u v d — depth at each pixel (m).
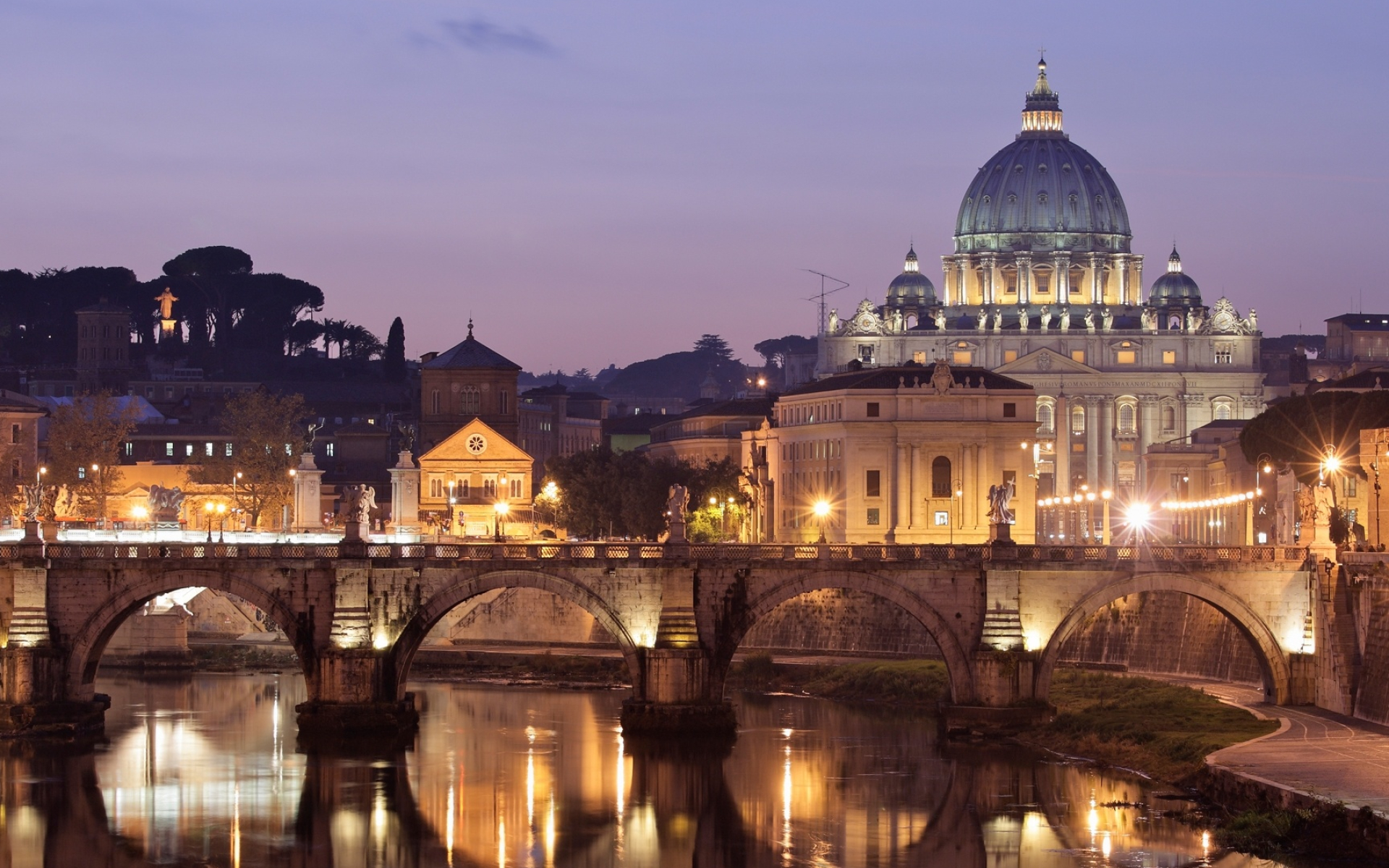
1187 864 167.50
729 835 183.38
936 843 179.75
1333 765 184.88
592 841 182.25
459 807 193.88
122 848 179.75
